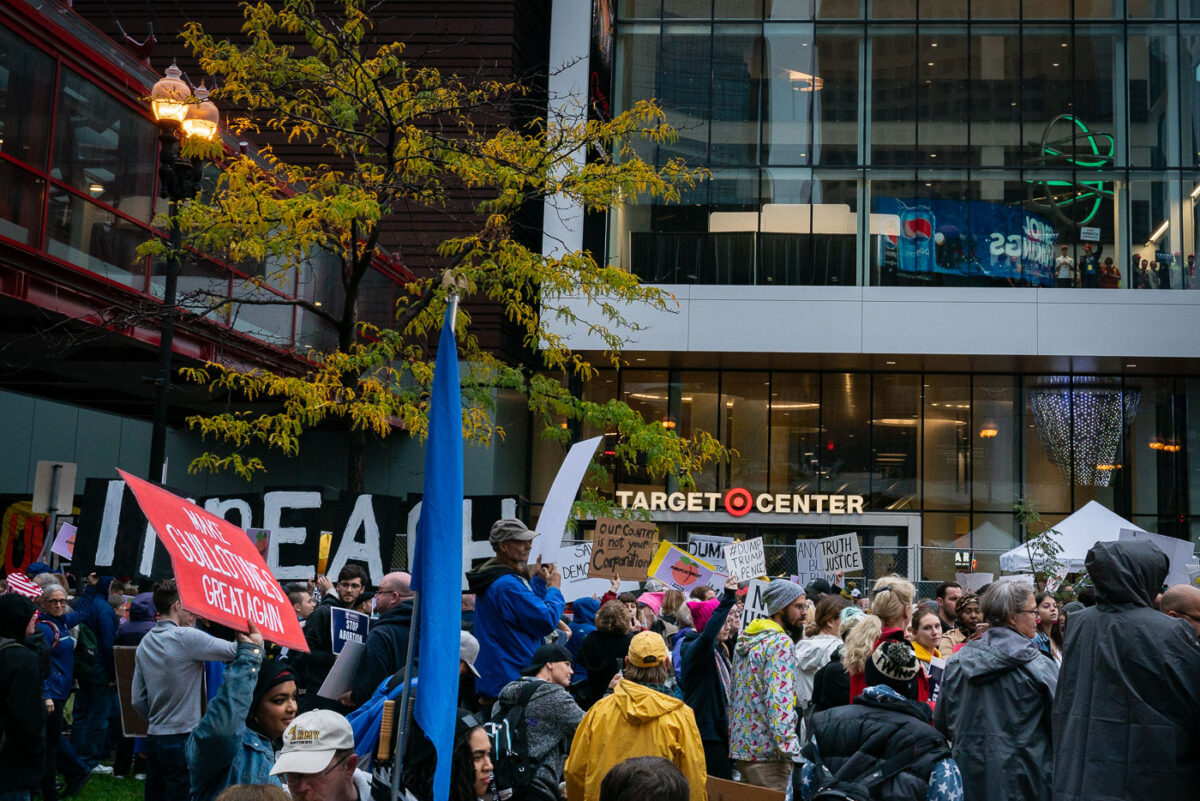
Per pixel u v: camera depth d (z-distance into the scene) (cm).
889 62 2969
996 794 620
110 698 1251
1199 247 2864
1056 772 568
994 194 2919
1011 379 3027
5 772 760
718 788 698
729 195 2936
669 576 1345
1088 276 2877
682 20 3002
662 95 2975
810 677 907
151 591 1185
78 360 2014
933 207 2919
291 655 927
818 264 2905
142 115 1803
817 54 2978
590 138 1697
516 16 2839
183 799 752
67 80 1616
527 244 2880
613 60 2984
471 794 538
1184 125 2906
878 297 2869
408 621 731
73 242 1623
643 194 2938
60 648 1150
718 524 2988
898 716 489
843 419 3022
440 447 498
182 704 752
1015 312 2853
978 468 2992
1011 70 2953
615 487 2980
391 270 2522
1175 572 1463
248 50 1691
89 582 1266
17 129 1506
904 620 771
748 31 2994
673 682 987
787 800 507
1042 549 1812
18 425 2770
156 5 2830
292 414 1577
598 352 2906
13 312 1653
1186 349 2814
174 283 1444
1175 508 2959
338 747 456
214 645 747
